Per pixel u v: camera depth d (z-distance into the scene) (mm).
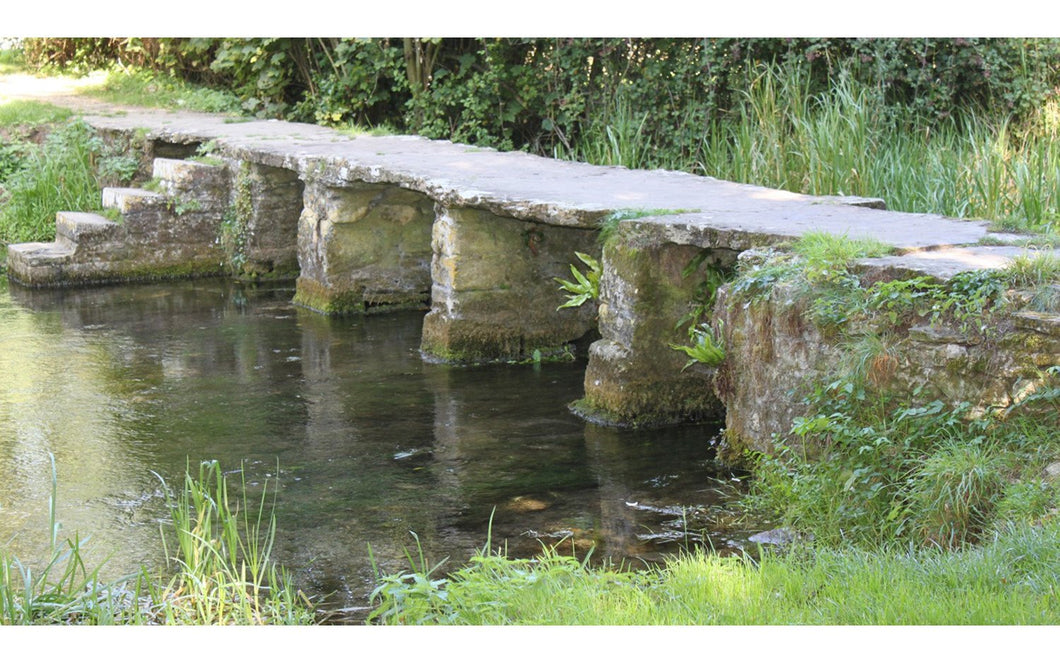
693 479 6566
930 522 5000
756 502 5992
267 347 9898
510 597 4453
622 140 12773
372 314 11305
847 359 5613
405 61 14977
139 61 18312
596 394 7871
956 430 5270
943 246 6141
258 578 5074
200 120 14945
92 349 9820
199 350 9797
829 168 10930
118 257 12922
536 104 14609
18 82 17531
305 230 11609
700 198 8359
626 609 4289
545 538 5703
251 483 6574
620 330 7742
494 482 6566
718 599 4348
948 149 11469
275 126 14336
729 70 13094
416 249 11547
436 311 9578
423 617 4305
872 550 5113
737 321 6531
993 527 4762
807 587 4453
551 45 14242
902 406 5441
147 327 10664
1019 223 6891
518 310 9531
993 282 5332
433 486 6508
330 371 9109
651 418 7703
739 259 6617
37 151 14227
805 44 13086
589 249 9641
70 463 6910
